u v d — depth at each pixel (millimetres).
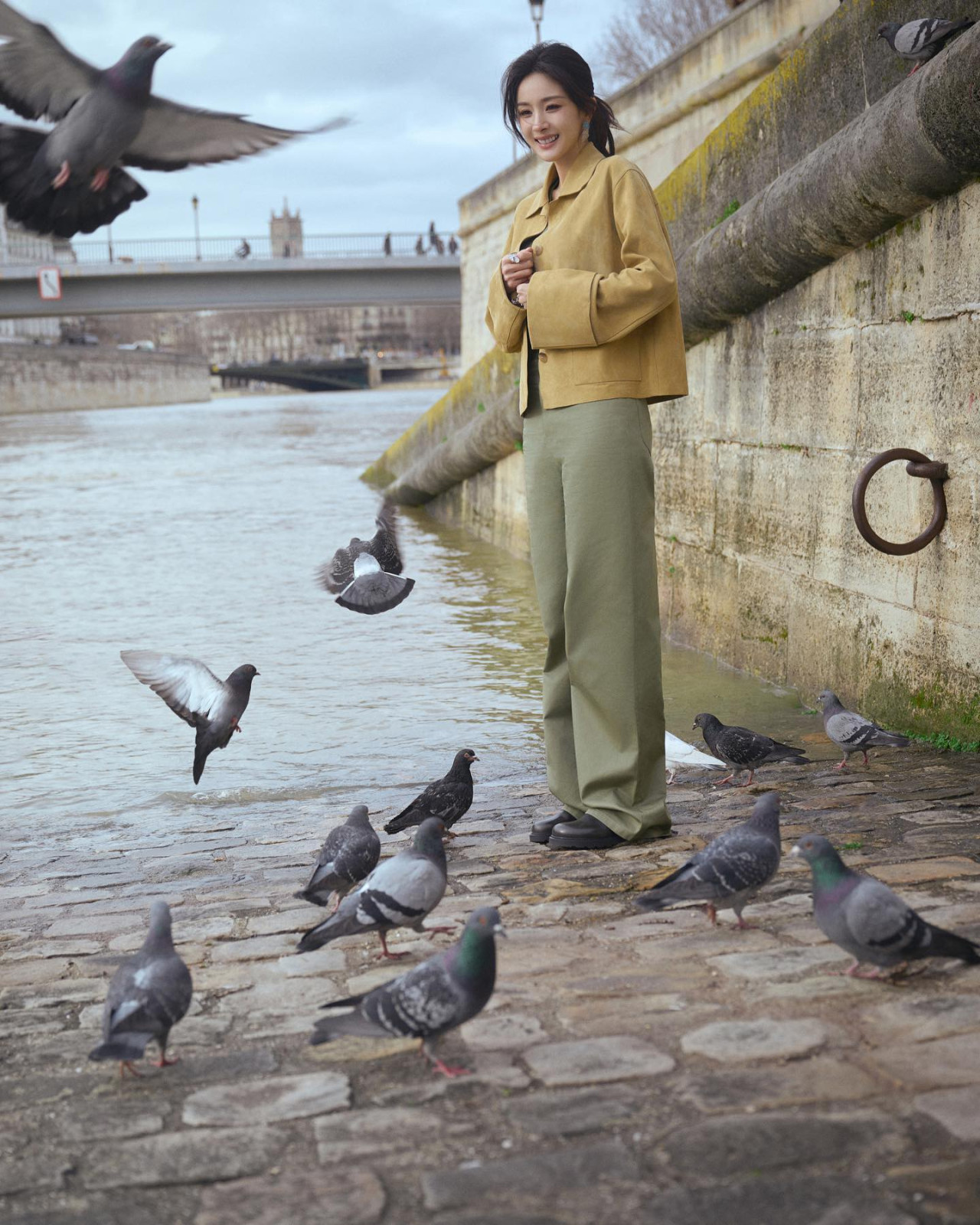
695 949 3896
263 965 4227
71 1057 3506
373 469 27125
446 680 10289
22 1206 2645
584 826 5340
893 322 7438
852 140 7297
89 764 8352
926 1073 2865
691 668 10227
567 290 4828
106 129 2816
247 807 7258
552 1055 3148
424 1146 2758
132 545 18531
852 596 8148
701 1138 2656
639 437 5055
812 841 3518
